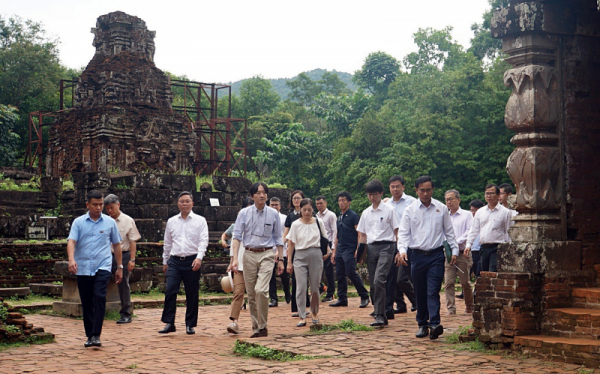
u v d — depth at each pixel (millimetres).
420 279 8000
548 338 6711
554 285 7156
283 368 6199
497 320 7141
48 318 10594
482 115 36125
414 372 5910
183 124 29188
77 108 28562
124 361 6867
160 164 28062
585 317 6625
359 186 40781
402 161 36375
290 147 47094
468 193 35250
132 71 28125
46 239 18719
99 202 8062
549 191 7367
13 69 46094
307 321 9844
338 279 11875
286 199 25062
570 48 7633
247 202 11742
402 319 9797
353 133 42969
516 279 7004
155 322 10227
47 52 48312
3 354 7305
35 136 47375
